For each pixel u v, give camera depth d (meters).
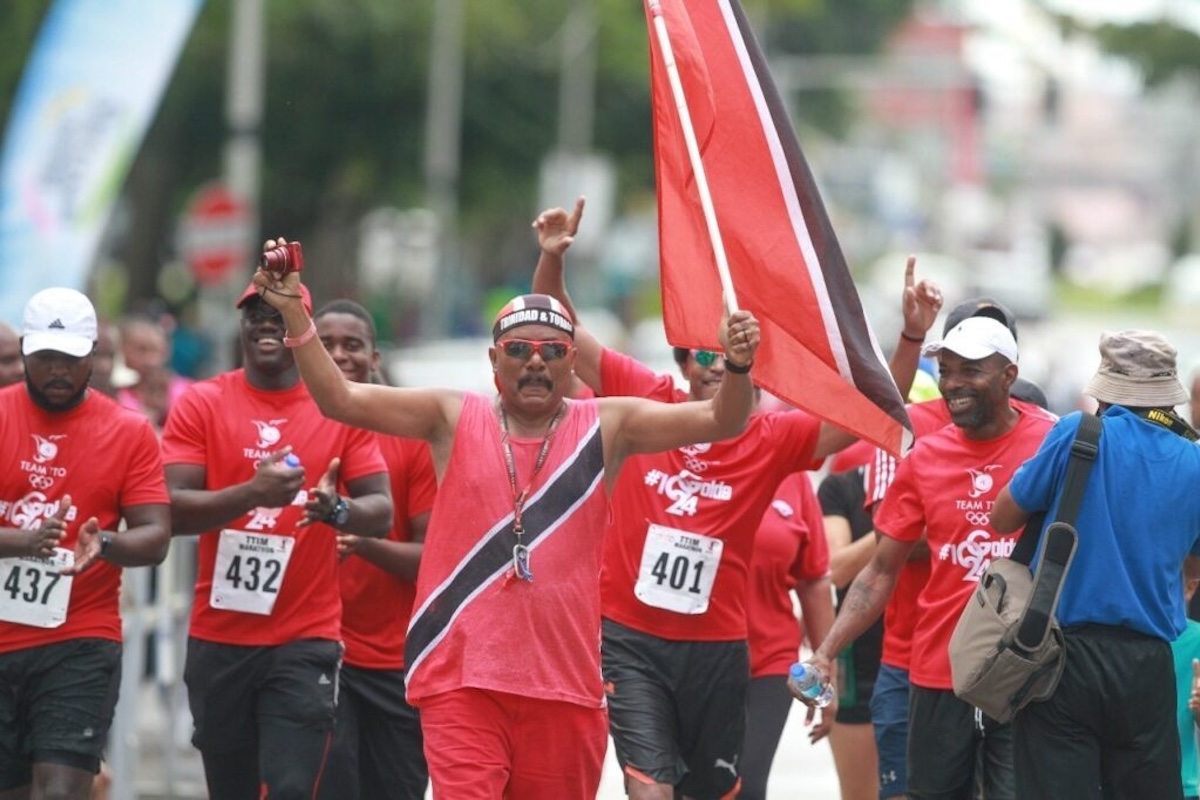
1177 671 21.80
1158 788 19.55
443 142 102.81
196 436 22.48
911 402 26.48
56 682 20.72
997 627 19.23
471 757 18.27
